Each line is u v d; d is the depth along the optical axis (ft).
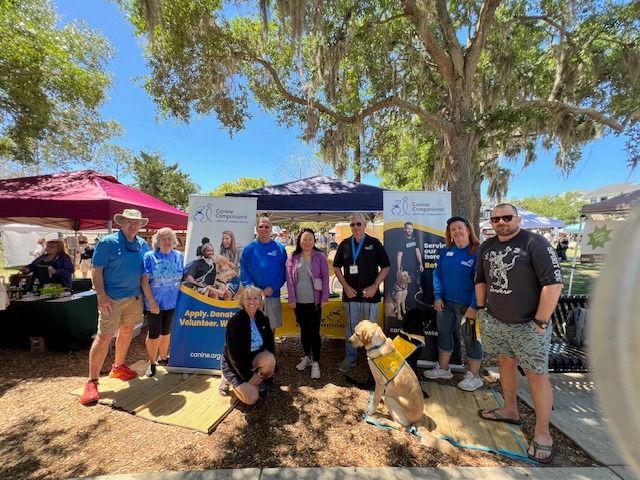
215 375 12.63
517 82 28.19
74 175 17.69
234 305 13.15
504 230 8.40
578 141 28.32
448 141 23.44
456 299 11.75
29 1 22.77
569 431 8.87
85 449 8.27
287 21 20.61
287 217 24.58
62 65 23.50
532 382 8.18
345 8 21.61
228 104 26.25
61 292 17.06
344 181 20.51
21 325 15.48
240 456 8.02
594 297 2.18
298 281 12.73
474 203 41.11
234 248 14.32
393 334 14.02
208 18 21.39
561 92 27.20
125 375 12.26
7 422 9.52
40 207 14.93
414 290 13.96
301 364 13.35
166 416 9.66
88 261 38.42
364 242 12.80
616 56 25.84
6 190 15.71
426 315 11.30
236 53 24.02
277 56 26.91
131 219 11.27
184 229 24.18
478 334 13.70
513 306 8.27
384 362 9.43
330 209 18.12
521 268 8.12
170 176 99.25
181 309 13.21
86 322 15.76
